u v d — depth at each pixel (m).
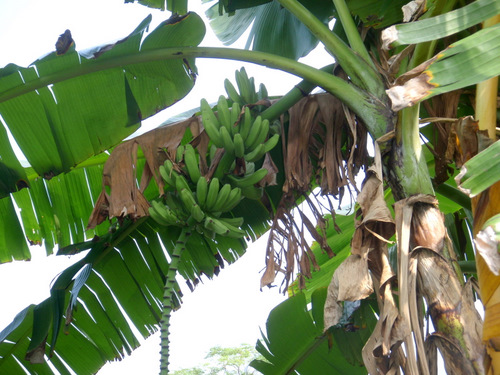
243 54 2.20
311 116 2.35
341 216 3.46
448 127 2.19
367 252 1.68
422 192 1.72
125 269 3.01
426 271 1.58
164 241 3.06
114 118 2.60
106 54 2.40
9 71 2.33
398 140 1.79
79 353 2.95
